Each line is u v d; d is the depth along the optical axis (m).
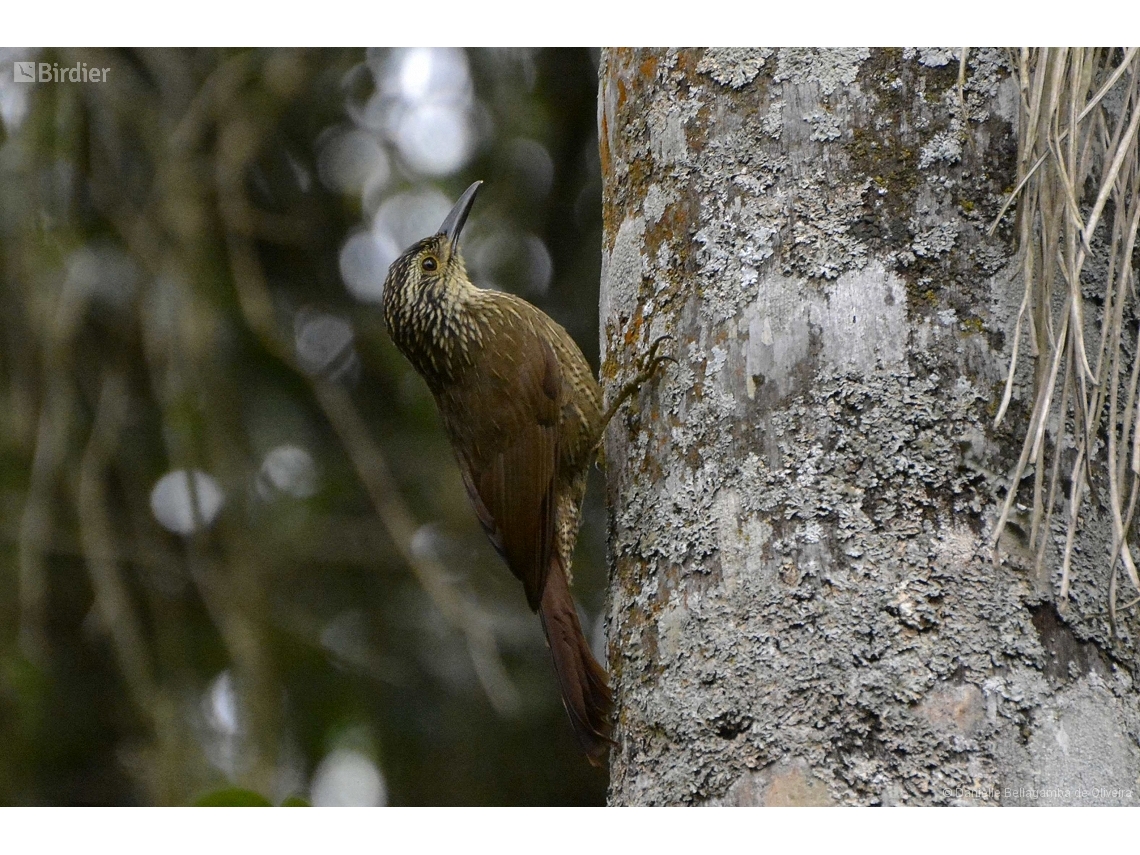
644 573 5.82
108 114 10.12
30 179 9.71
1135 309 5.58
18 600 9.97
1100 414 5.23
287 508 10.62
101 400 9.92
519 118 10.75
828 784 4.95
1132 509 5.05
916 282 5.44
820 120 5.71
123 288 10.12
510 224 10.78
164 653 10.04
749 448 5.51
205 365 9.91
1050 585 5.09
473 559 10.84
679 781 5.29
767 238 5.70
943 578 5.09
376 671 10.52
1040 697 4.96
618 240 6.43
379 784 10.38
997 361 5.32
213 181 10.38
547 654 10.77
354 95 10.98
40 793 10.16
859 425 5.33
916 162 5.55
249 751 9.31
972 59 5.61
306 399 10.97
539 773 10.60
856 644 5.07
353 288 11.02
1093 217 5.00
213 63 10.65
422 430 10.93
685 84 6.13
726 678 5.27
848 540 5.21
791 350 5.52
